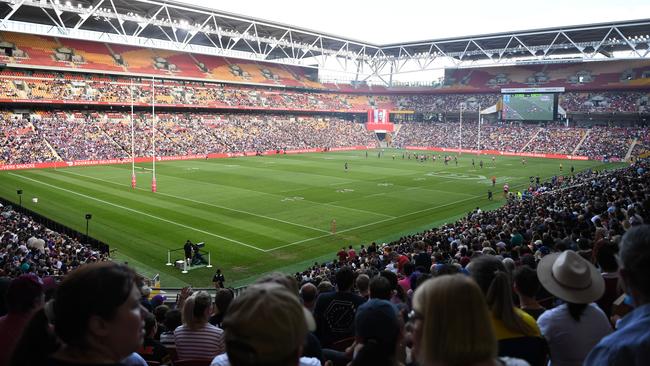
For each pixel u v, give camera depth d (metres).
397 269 20.05
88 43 111.12
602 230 15.87
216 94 124.12
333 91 152.88
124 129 103.75
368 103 156.25
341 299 9.05
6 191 59.94
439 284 3.42
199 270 33.41
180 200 56.56
